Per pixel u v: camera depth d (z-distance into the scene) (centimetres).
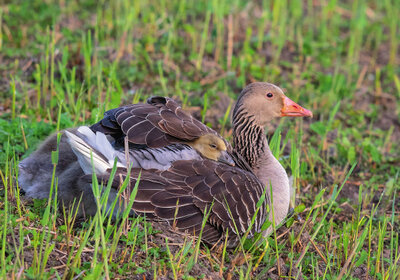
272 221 1009
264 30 2172
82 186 979
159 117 1014
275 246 1012
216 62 1855
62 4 2122
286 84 1764
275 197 1074
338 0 2625
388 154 1541
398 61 2116
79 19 2011
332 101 1717
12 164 1074
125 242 932
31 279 802
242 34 2094
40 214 972
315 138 1522
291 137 1451
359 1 2575
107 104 1308
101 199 852
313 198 1279
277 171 1105
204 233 962
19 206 964
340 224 1202
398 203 1291
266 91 1137
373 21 2398
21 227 855
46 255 816
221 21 1914
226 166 1010
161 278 869
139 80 1653
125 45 1825
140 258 905
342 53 2130
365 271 1027
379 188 1359
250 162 1129
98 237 838
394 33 2127
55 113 1427
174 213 941
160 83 1658
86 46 1595
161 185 944
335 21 2302
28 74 1593
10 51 1694
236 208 972
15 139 1227
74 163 1023
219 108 1562
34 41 1781
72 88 1442
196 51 1898
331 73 1934
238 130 1150
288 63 1908
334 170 1416
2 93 1486
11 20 1895
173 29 1917
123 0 2105
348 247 1066
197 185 959
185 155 1007
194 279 870
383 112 1764
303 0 2589
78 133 956
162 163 980
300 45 2011
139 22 2025
